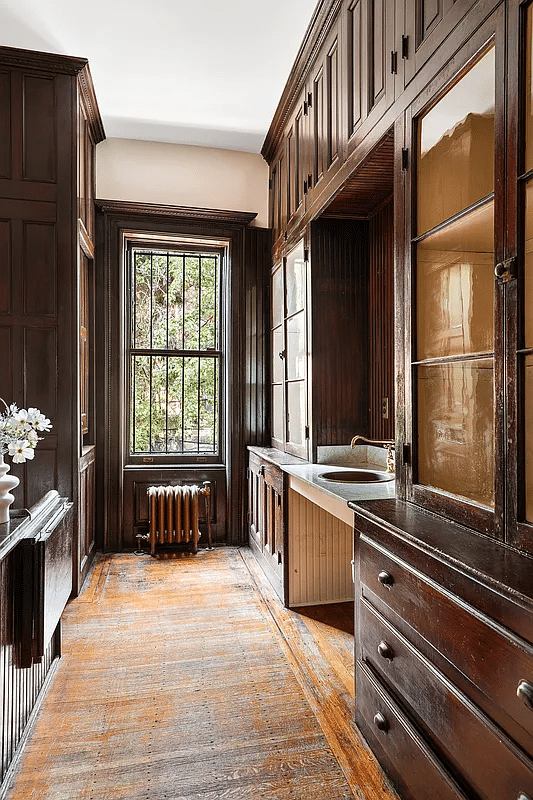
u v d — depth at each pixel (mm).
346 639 2674
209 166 4484
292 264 3727
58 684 2236
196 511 4227
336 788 1626
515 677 1012
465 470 1528
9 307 3254
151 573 3717
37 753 1792
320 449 3242
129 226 4234
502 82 1312
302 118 3400
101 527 4219
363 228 3314
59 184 3318
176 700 2115
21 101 3268
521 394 1254
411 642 1455
